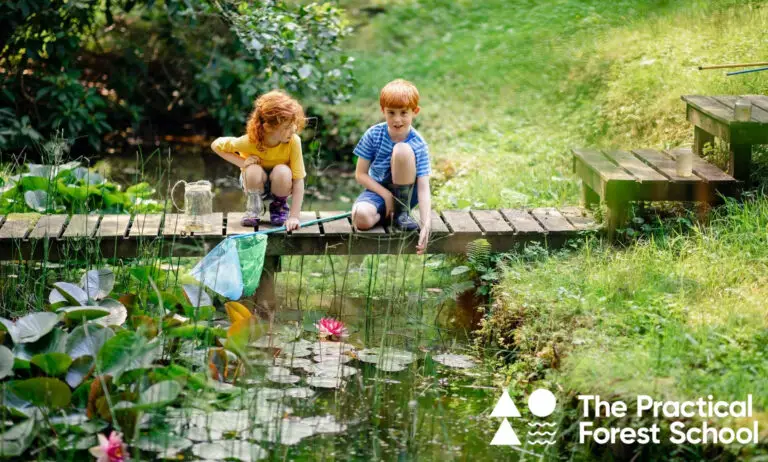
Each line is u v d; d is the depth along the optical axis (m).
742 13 9.69
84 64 11.52
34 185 6.73
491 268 6.05
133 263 5.88
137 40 11.79
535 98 10.19
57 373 4.43
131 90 11.22
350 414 4.54
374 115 10.61
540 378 4.89
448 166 8.66
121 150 10.84
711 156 6.61
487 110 10.32
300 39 8.98
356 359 5.22
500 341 5.35
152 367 4.39
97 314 4.74
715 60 8.63
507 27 12.41
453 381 4.99
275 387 4.78
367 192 6.07
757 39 8.77
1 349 4.39
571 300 5.12
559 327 4.98
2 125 9.84
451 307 6.10
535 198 7.07
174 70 11.77
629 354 4.39
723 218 5.86
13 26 9.66
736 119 5.98
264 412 4.47
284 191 5.95
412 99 5.78
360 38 13.12
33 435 4.08
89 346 4.55
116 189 7.14
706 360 4.26
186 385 4.54
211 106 11.52
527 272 5.70
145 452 4.04
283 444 4.18
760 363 4.18
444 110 10.49
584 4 11.85
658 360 4.22
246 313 5.16
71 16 10.05
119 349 4.36
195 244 5.85
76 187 6.71
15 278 5.80
